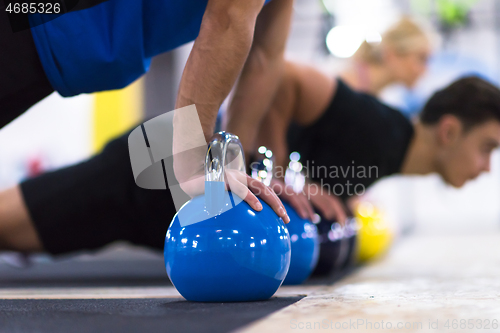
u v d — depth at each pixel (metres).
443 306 1.02
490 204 9.30
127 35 1.25
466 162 2.33
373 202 3.60
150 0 1.25
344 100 2.28
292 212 1.65
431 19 9.03
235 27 1.05
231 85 1.09
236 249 1.09
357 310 0.98
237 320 0.88
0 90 1.24
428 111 2.35
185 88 1.10
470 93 2.25
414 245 5.25
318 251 1.83
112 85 1.32
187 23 1.29
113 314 0.97
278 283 1.16
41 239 2.25
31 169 8.05
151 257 4.23
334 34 5.27
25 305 1.16
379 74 3.42
